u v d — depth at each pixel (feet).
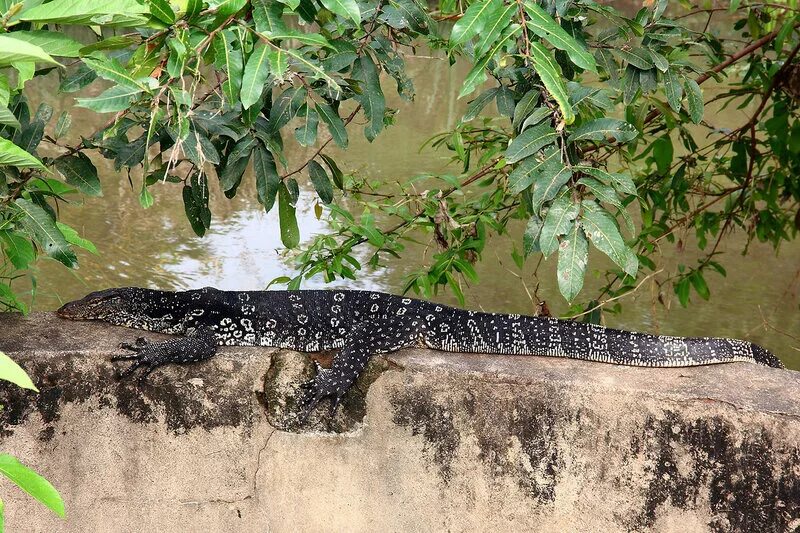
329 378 13.10
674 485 12.37
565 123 11.73
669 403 12.23
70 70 12.93
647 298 26.71
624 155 20.29
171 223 29.01
